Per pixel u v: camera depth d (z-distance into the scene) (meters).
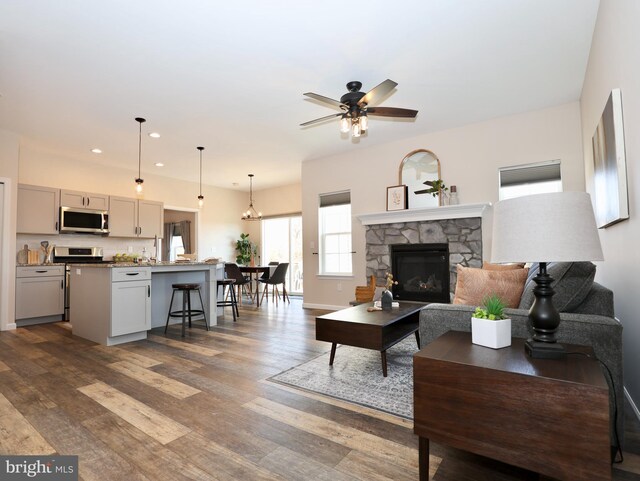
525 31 2.66
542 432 1.12
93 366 2.95
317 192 6.09
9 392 2.39
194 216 8.00
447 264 4.77
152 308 4.59
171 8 2.34
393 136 5.06
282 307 6.32
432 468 1.52
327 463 1.57
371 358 3.14
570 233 1.23
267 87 3.47
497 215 1.43
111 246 6.25
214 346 3.60
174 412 2.08
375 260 5.38
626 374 2.19
